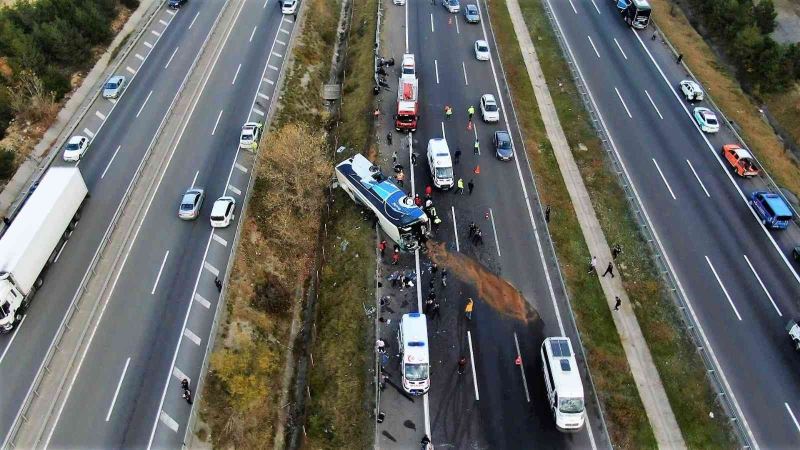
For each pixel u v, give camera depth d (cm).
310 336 5206
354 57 8112
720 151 6600
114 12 8556
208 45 8069
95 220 5691
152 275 5206
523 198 5991
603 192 6134
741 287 5228
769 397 4491
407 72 7269
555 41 8238
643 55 8044
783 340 4853
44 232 5047
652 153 6556
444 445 4200
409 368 4406
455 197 5962
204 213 5806
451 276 5259
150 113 7012
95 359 4572
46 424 4172
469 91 7331
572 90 7406
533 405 4412
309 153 6081
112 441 4116
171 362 4588
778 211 5638
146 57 7925
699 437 4322
